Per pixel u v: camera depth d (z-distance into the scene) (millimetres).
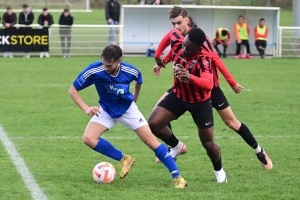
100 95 12234
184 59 12078
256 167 14281
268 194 11750
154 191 11820
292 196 11633
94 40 43438
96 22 74438
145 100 25125
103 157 15039
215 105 13656
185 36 12266
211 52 12359
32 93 26547
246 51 45562
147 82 30953
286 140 17625
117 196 11375
